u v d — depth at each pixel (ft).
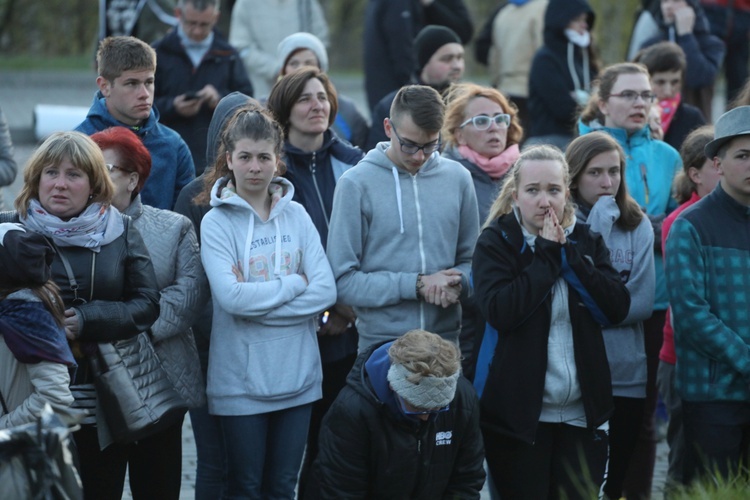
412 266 60.75
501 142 70.59
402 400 52.70
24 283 48.93
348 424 53.83
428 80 90.27
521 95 118.01
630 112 73.46
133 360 53.67
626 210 64.18
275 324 57.52
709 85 106.01
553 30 98.32
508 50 118.42
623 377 62.90
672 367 68.54
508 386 57.00
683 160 69.46
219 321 57.98
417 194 61.16
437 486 55.21
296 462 58.34
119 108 66.13
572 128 97.40
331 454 54.34
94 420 53.62
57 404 48.65
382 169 61.26
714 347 59.98
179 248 58.08
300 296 57.82
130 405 52.65
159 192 67.46
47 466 40.47
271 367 57.21
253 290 56.54
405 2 107.86
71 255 52.47
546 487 58.29
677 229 61.72
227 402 57.21
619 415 63.67
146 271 54.29
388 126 61.31
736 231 61.57
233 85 92.32
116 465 55.36
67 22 297.53
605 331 62.95
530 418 56.70
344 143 68.18
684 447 63.82
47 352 48.32
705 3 125.70
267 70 112.16
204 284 58.18
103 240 52.85
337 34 340.18
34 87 225.35
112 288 52.95
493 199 69.67
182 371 57.47
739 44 127.13
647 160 74.33
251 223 58.23
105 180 53.01
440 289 59.11
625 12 232.73
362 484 54.39
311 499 56.03
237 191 58.44
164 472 57.26
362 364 55.06
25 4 293.64
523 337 57.06
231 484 57.77
